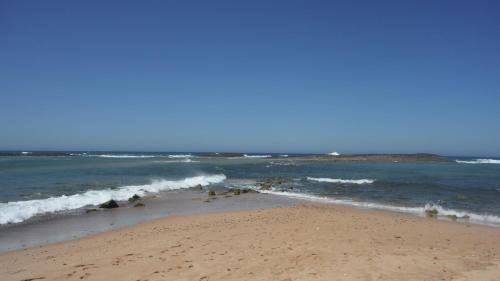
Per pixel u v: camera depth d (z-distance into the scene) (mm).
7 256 9398
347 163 72000
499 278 7051
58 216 15328
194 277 7113
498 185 29312
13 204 16234
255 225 12578
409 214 16812
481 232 12148
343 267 7609
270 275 7133
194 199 21625
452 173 43156
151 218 15383
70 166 39000
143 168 41094
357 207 18797
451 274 7258
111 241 10914
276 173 43281
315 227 12070
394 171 47062
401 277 7020
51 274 7590
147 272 7504
